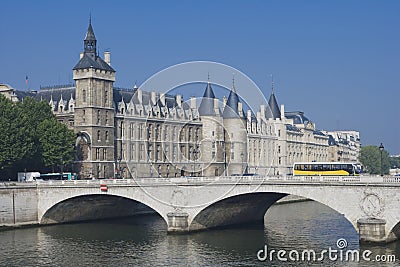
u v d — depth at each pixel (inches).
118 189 4658.0
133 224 5073.8
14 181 5231.3
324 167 5492.1
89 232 4596.5
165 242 4072.3
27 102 6077.8
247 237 4224.9
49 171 6072.8
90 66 6673.2
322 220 5142.7
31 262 3496.6
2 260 3545.8
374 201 3700.8
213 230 4566.9
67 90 7150.6
